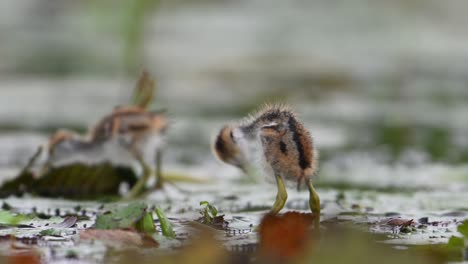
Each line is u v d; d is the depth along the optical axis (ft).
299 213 25.23
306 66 83.66
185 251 19.95
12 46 100.63
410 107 68.08
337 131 55.31
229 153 26.96
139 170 38.14
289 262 18.86
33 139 50.96
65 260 18.84
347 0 102.58
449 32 96.99
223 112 65.92
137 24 84.53
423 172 39.01
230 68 83.66
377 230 22.93
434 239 21.61
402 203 28.81
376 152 46.68
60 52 98.53
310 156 24.40
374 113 65.26
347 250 19.95
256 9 106.93
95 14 101.09
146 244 20.68
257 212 26.55
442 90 79.20
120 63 87.20
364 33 95.55
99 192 32.89
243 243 20.90
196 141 52.37
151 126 32.58
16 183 32.04
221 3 109.81
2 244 20.65
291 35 94.22
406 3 100.53
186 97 74.54
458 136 53.16
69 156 32.48
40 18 110.01
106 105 68.49
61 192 32.42
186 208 27.71
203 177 37.22
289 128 24.44
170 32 97.55
